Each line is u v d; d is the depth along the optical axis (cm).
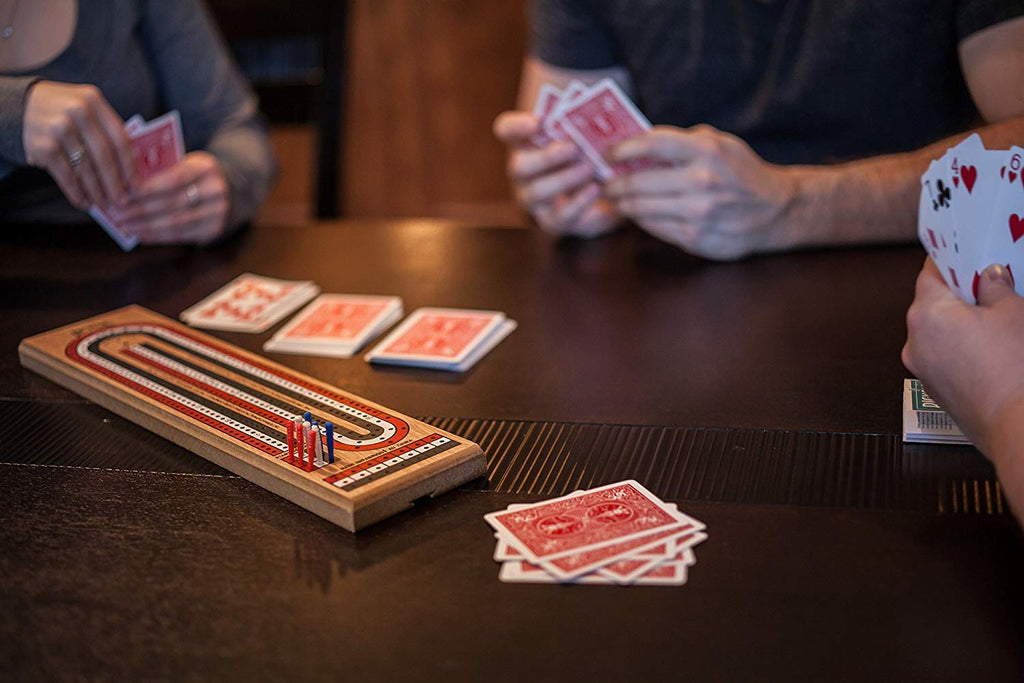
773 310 136
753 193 155
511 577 79
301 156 392
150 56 197
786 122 183
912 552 80
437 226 185
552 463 98
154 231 173
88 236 183
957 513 86
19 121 152
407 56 455
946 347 87
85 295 153
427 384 119
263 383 114
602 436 104
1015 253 92
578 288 150
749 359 121
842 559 80
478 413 110
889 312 133
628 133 170
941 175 89
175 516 91
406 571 81
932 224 91
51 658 72
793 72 178
